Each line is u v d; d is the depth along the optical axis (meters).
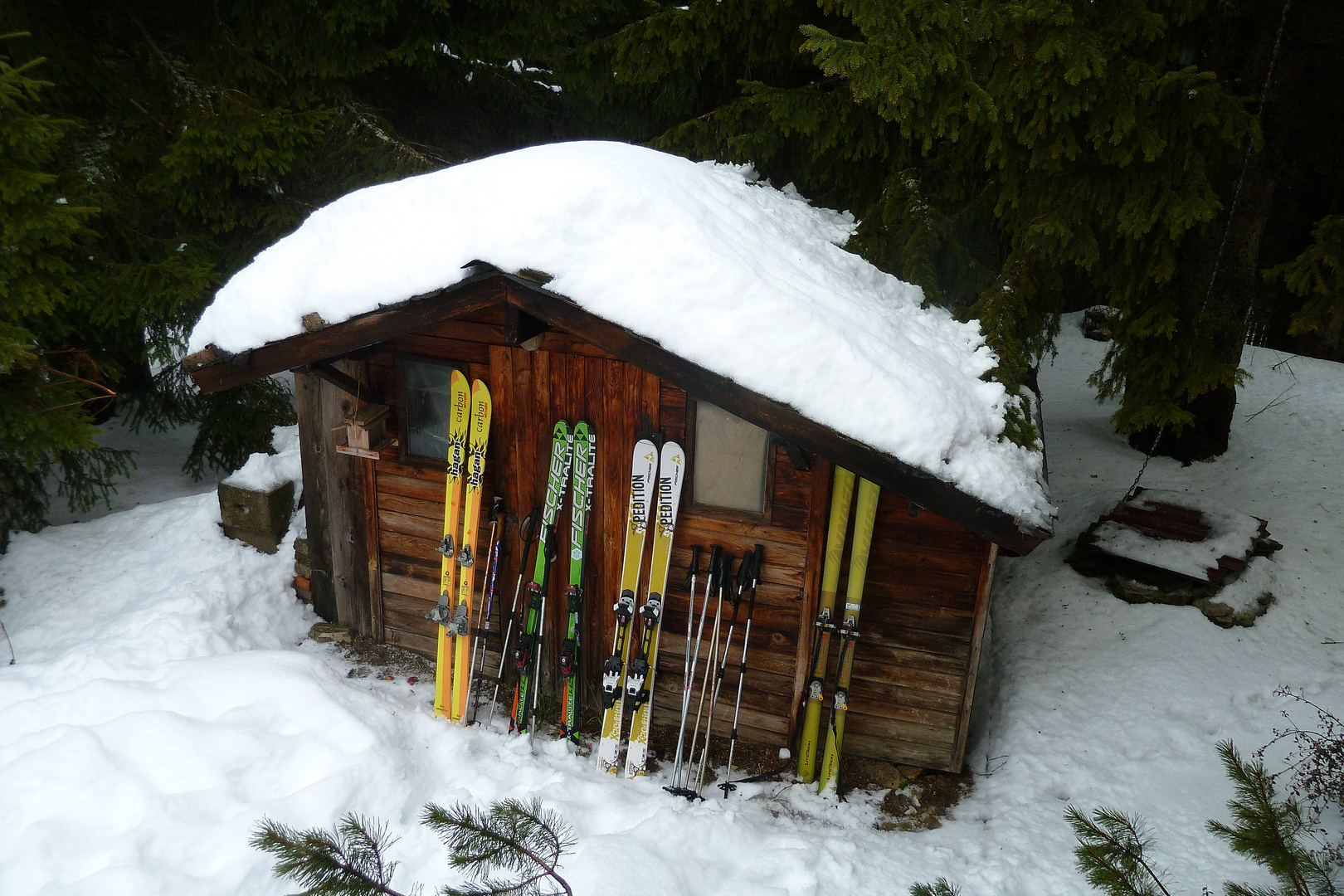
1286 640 4.86
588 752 4.37
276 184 6.87
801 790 4.13
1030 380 5.14
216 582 5.26
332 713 4.10
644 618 4.18
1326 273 4.41
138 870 3.27
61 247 5.39
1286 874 2.24
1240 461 6.74
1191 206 4.29
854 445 3.34
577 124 8.52
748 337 3.39
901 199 5.39
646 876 3.20
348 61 6.95
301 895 2.21
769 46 6.04
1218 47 5.50
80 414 5.14
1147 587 5.25
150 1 6.82
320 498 5.11
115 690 4.20
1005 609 5.52
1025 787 4.07
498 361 4.30
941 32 4.29
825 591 4.04
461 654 4.40
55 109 6.09
